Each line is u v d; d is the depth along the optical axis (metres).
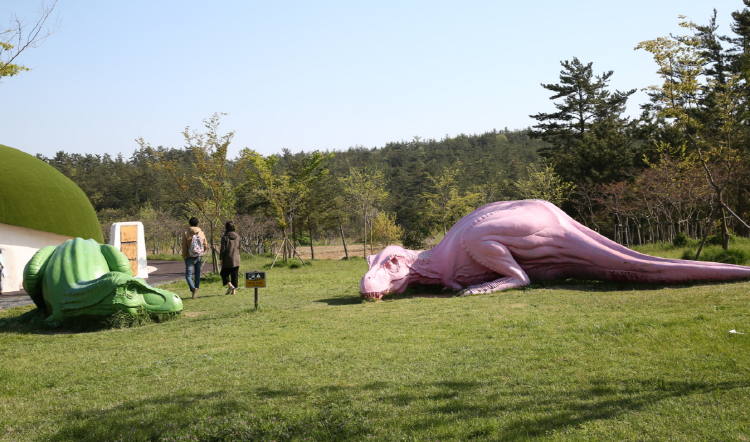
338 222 37.50
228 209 35.12
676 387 4.21
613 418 3.67
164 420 4.05
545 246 11.66
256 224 39.81
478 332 6.88
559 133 43.62
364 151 145.75
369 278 11.14
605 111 43.25
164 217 48.44
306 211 36.19
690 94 13.31
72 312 9.01
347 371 5.27
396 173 87.50
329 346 6.45
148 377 5.38
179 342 7.20
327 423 3.82
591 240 11.66
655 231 32.06
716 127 29.67
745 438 3.25
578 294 9.88
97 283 8.88
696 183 22.50
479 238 11.66
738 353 4.96
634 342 5.69
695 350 5.19
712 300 7.86
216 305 10.99
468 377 4.85
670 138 32.38
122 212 66.06
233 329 8.00
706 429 3.41
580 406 3.94
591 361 5.12
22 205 18.39
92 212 22.73
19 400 4.80
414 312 8.93
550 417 3.75
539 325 6.99
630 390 4.23
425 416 3.90
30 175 19.64
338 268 20.86
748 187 25.84
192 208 42.31
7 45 8.12
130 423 4.03
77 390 5.04
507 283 11.19
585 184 34.94
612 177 34.56
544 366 5.07
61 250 10.00
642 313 7.38
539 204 12.16
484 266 11.77
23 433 3.95
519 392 4.34
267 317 8.99
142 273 20.14
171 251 52.72
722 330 5.83
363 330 7.45
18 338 8.23
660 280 10.73
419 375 5.00
